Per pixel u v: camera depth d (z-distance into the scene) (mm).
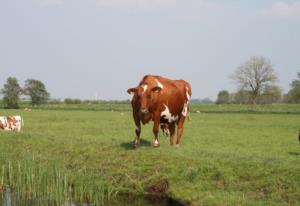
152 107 17188
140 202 14023
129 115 60406
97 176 15461
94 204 13867
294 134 31703
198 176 14531
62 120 44594
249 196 13070
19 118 28750
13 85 101062
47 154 18234
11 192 15125
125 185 14984
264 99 106188
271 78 101812
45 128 33344
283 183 13422
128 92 17422
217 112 79438
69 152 18266
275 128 37719
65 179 14633
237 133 31906
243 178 14211
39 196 14711
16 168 16578
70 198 14453
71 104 112000
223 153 17406
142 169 15617
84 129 32938
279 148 22969
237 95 119125
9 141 20531
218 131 33500
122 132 30750
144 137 27016
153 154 16797
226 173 14484
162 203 13922
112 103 115375
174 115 18562
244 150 21719
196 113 74438
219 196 12992
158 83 17484
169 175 14836
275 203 12297
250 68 102188
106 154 17484
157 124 17625
